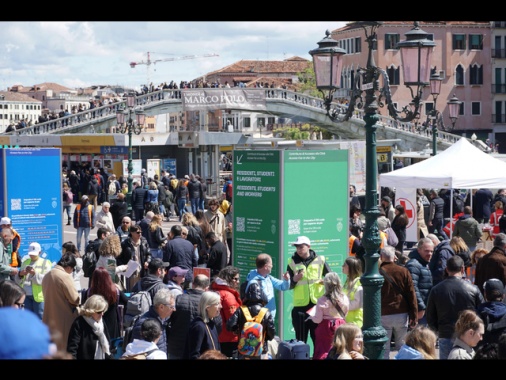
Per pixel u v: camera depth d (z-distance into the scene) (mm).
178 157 69938
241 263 18281
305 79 128250
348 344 10789
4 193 21688
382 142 52844
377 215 12930
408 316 15391
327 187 17891
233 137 66625
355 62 113000
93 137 66938
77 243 35000
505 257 17078
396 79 110625
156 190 43875
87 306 12242
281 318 17406
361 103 14266
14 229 21031
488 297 13008
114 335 14359
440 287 13672
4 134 79312
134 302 14430
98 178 57625
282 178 17344
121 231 25188
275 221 17531
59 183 22438
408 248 32906
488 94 118312
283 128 146375
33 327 3607
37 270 17609
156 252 23656
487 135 118625
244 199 18125
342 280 18141
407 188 29109
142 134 66438
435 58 115875
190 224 23203
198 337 12117
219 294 13617
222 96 78812
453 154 28500
